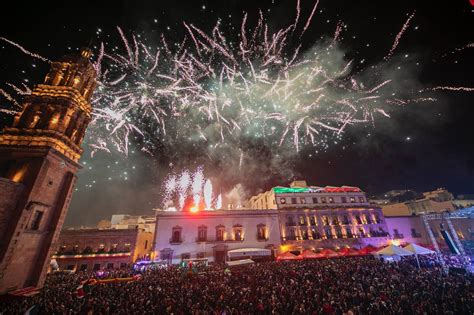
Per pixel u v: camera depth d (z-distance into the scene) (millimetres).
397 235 51969
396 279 22688
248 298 18844
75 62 30359
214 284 23125
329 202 53375
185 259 39406
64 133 27719
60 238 42219
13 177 23906
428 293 18719
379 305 16562
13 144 25250
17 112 27219
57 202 26984
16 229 21875
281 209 48812
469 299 17000
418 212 63688
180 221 44562
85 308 17688
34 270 23891
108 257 42188
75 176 29281
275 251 44500
